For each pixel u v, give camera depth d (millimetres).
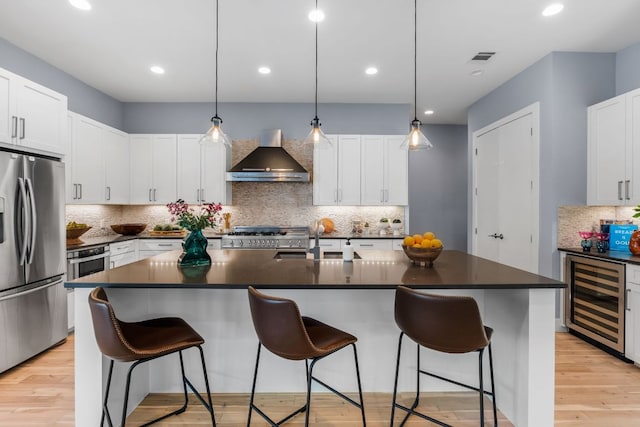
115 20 2848
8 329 2576
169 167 4738
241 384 2295
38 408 2156
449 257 2609
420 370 2242
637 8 2705
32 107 2832
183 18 2828
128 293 2027
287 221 5082
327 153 4773
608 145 3203
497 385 2129
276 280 1763
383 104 5039
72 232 3672
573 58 3441
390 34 3092
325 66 3760
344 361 2293
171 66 3756
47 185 2922
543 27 2982
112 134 4395
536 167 3670
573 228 3459
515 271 2023
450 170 6574
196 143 4734
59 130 3125
